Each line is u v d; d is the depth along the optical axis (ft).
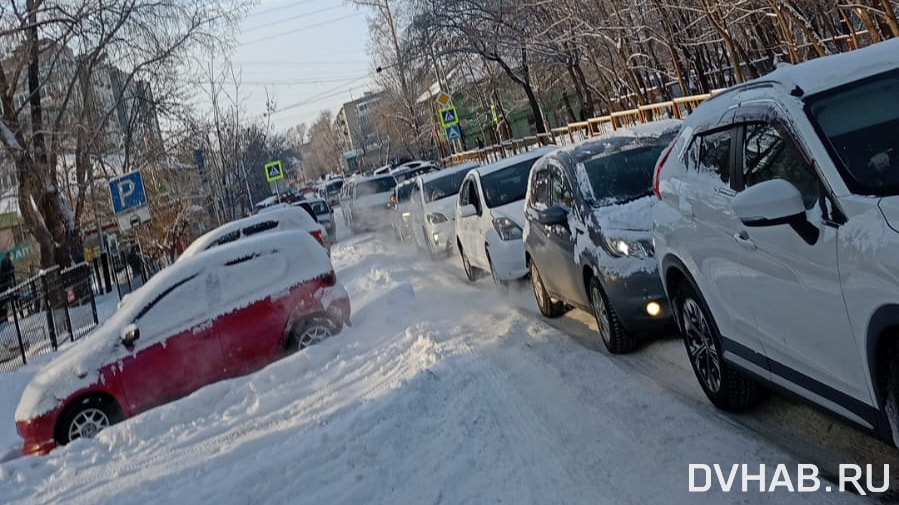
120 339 30.32
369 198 98.48
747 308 14.43
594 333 26.43
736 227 14.26
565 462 16.12
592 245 23.02
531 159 39.96
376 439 19.44
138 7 74.74
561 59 101.71
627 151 26.13
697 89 89.71
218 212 126.41
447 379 23.57
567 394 20.34
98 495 20.63
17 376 45.37
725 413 17.03
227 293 31.81
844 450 14.19
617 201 23.85
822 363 12.37
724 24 63.77
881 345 10.71
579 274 24.53
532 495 14.94
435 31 106.11
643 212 22.71
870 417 11.48
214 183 134.51
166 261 102.94
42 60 76.48
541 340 26.63
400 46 147.54
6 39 68.54
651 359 21.90
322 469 18.40
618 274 21.70
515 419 19.27
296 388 27.30
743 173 14.55
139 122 85.30
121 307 32.30
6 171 71.56
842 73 13.20
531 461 16.56
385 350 29.63
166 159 95.04
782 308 13.08
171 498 18.67
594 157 26.25
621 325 22.49
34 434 28.94
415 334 30.25
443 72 137.59
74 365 29.76
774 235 12.82
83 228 97.14
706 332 17.04
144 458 23.43
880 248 10.32
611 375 21.18
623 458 15.78
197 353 30.91
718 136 15.92
